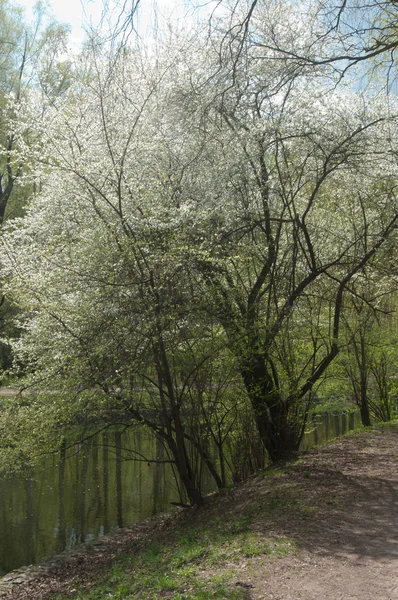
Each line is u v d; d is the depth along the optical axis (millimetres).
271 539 6984
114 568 8508
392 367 20656
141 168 10953
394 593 5086
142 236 10008
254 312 11539
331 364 16047
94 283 9711
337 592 5172
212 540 7762
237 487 11719
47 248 10461
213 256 10695
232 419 12680
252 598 5113
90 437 10680
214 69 11469
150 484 16250
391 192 13398
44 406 9992
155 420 11055
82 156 10375
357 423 25484
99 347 9266
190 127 11781
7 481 16797
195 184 11594
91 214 10406
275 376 12844
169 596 5652
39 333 10383
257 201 12328
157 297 9609
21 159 11258
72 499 14867
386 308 17422
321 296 13570
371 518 7750
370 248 13742
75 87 11914
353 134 11688
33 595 8703
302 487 9969
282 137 12266
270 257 12227
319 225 14047
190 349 10461
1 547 11461
